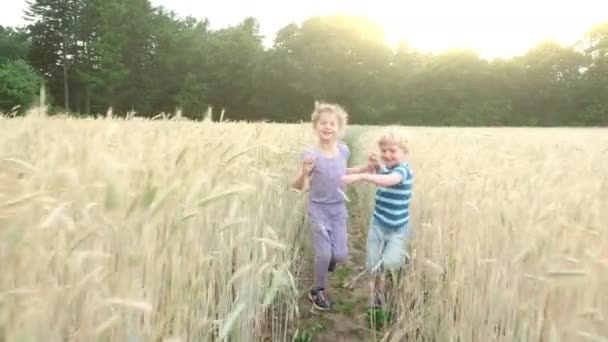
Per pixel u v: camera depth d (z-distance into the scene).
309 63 67.06
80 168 1.84
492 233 2.73
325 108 3.88
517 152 6.21
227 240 2.81
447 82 71.25
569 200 2.50
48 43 63.16
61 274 1.59
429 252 3.58
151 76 65.62
